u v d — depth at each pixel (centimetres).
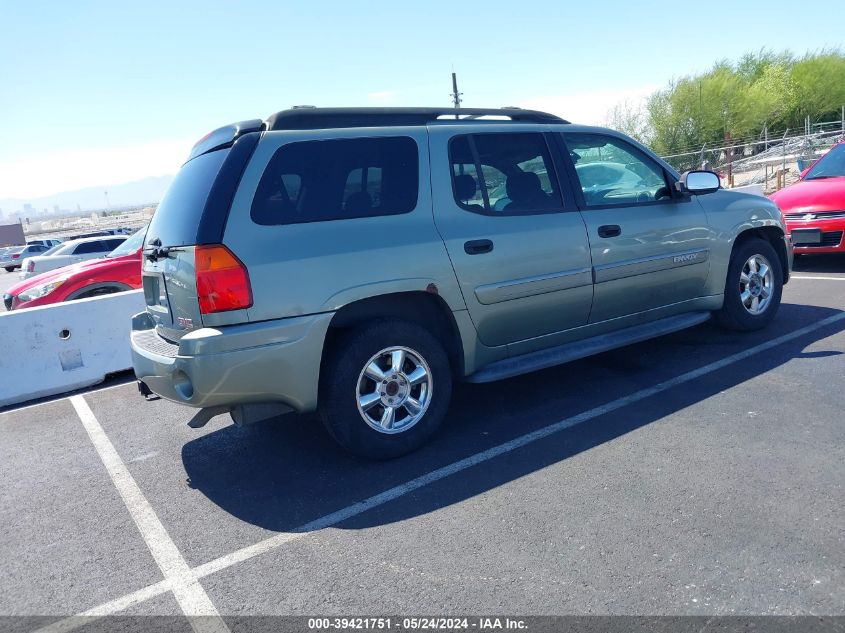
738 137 3553
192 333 344
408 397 399
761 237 605
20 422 560
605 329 491
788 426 390
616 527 301
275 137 368
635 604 249
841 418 395
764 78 3853
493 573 277
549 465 371
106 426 526
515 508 328
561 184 466
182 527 346
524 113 476
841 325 587
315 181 374
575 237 456
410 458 401
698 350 554
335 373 372
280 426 482
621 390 479
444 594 266
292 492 373
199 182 373
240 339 342
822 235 792
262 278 347
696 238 529
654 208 509
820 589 248
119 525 355
